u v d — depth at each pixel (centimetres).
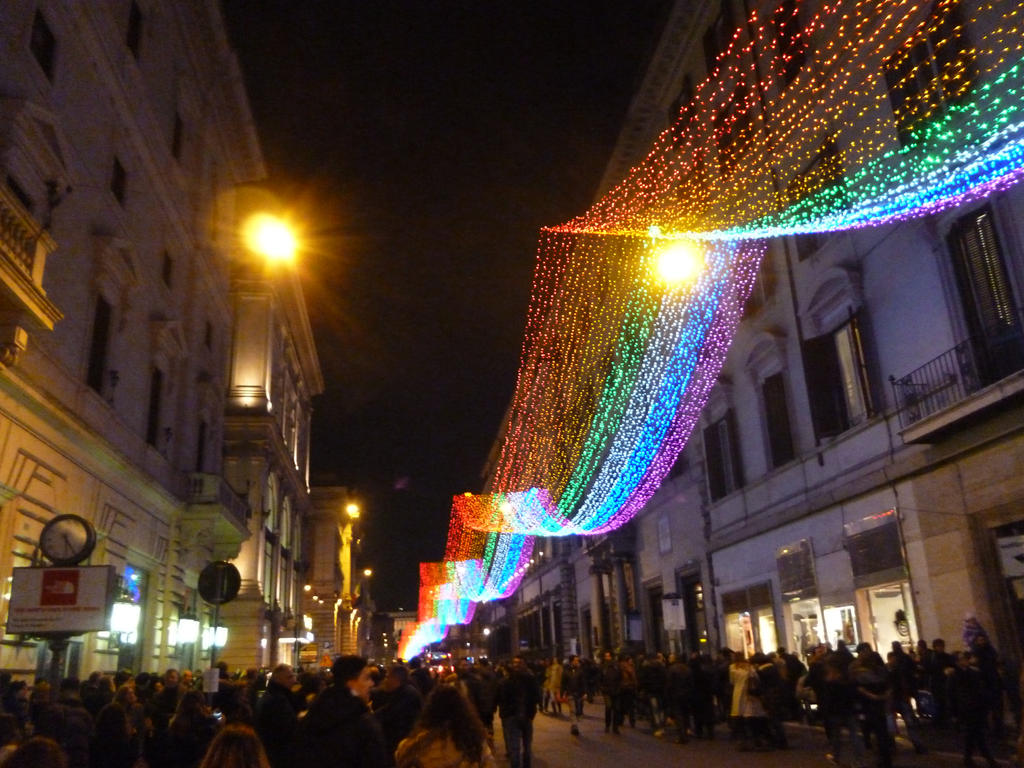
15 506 1327
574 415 4397
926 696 1546
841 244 1966
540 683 2906
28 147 1314
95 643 1702
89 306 1658
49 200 1419
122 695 962
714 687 1872
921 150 1605
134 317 1980
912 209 1575
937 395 1594
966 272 1537
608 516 3778
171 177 2273
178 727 846
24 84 1344
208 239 2738
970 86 1473
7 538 1299
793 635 2186
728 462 2627
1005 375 1436
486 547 8419
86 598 1141
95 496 1706
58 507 1509
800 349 2147
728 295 2556
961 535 1541
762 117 2233
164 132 2209
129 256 1830
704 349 2727
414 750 437
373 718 487
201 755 848
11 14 1294
